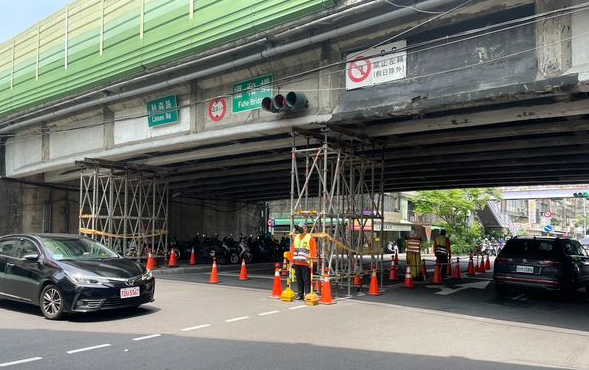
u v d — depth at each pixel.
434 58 10.47
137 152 16.56
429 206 38.75
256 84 13.38
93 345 6.87
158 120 15.50
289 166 18.95
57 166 19.66
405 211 48.03
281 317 9.24
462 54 10.09
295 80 12.61
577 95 9.65
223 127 13.98
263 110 13.15
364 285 14.98
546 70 8.92
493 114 10.72
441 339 7.70
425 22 9.83
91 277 8.45
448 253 18.19
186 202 29.16
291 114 12.51
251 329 8.10
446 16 9.97
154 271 18.08
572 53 8.67
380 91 11.23
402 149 15.42
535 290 14.20
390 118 12.05
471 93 9.67
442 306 11.12
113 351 6.57
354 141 13.23
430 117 11.68
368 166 14.57
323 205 12.06
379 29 11.09
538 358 6.70
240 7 12.34
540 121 11.85
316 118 12.04
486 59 9.74
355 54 11.66
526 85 8.99
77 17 17.19
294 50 12.39
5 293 9.41
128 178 19.36
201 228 30.11
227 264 23.55
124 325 8.25
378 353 6.71
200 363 6.05
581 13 8.60
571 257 12.52
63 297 8.38
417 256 17.34
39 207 22.98
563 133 13.01
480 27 9.95
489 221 57.50
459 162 17.52
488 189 39.56
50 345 6.84
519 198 45.62
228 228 32.28
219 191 28.23
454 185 24.03
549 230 45.34
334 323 8.75
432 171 19.14
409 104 10.53
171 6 13.95
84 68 16.62
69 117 18.73
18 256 9.48
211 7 12.98
